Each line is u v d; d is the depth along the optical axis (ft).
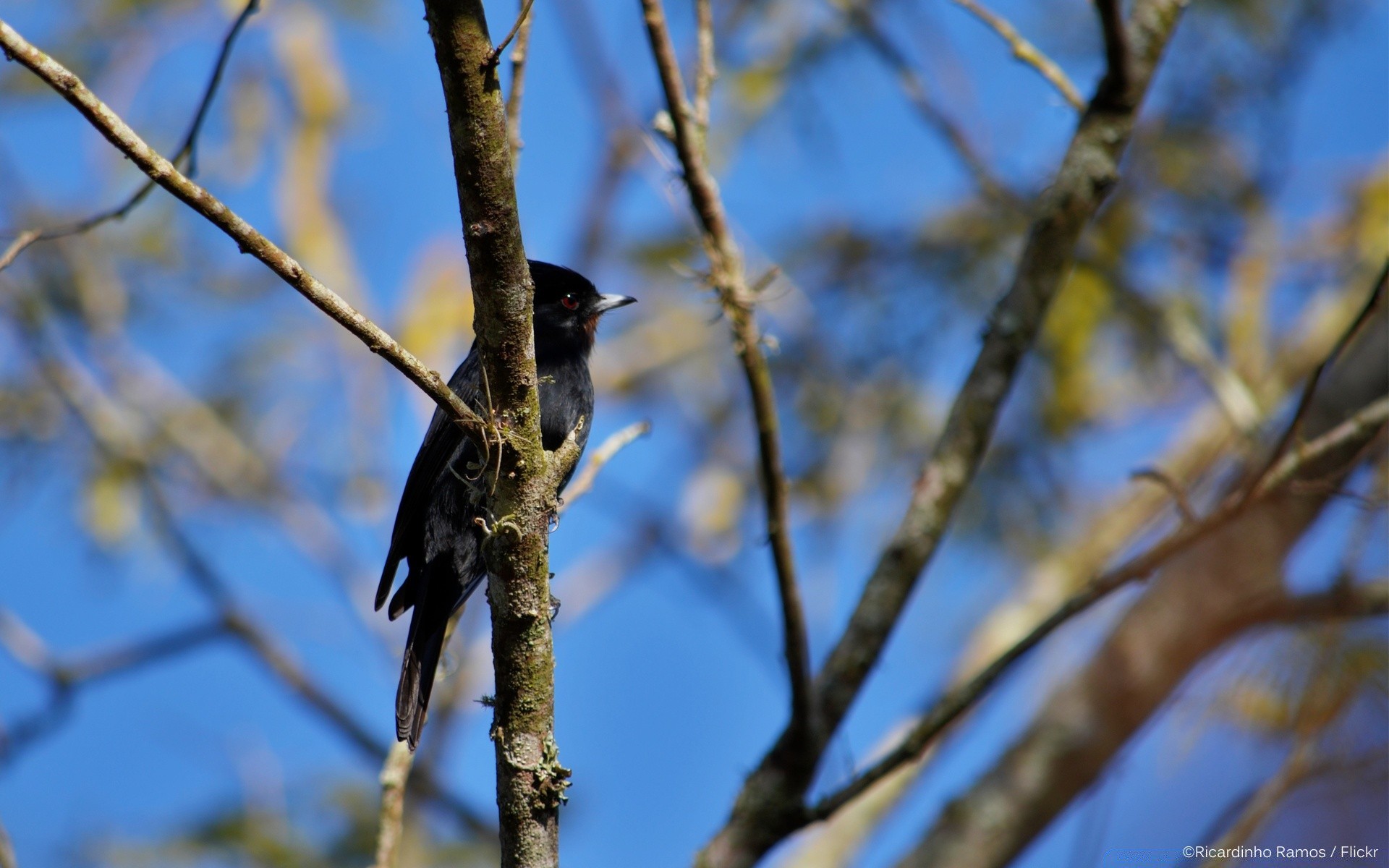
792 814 22.04
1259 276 39.45
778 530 21.74
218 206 14.84
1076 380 40.50
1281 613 19.92
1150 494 43.04
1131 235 40.04
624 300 31.37
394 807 21.44
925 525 24.14
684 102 22.82
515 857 16.83
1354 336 20.07
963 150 37.32
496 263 15.93
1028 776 32.37
